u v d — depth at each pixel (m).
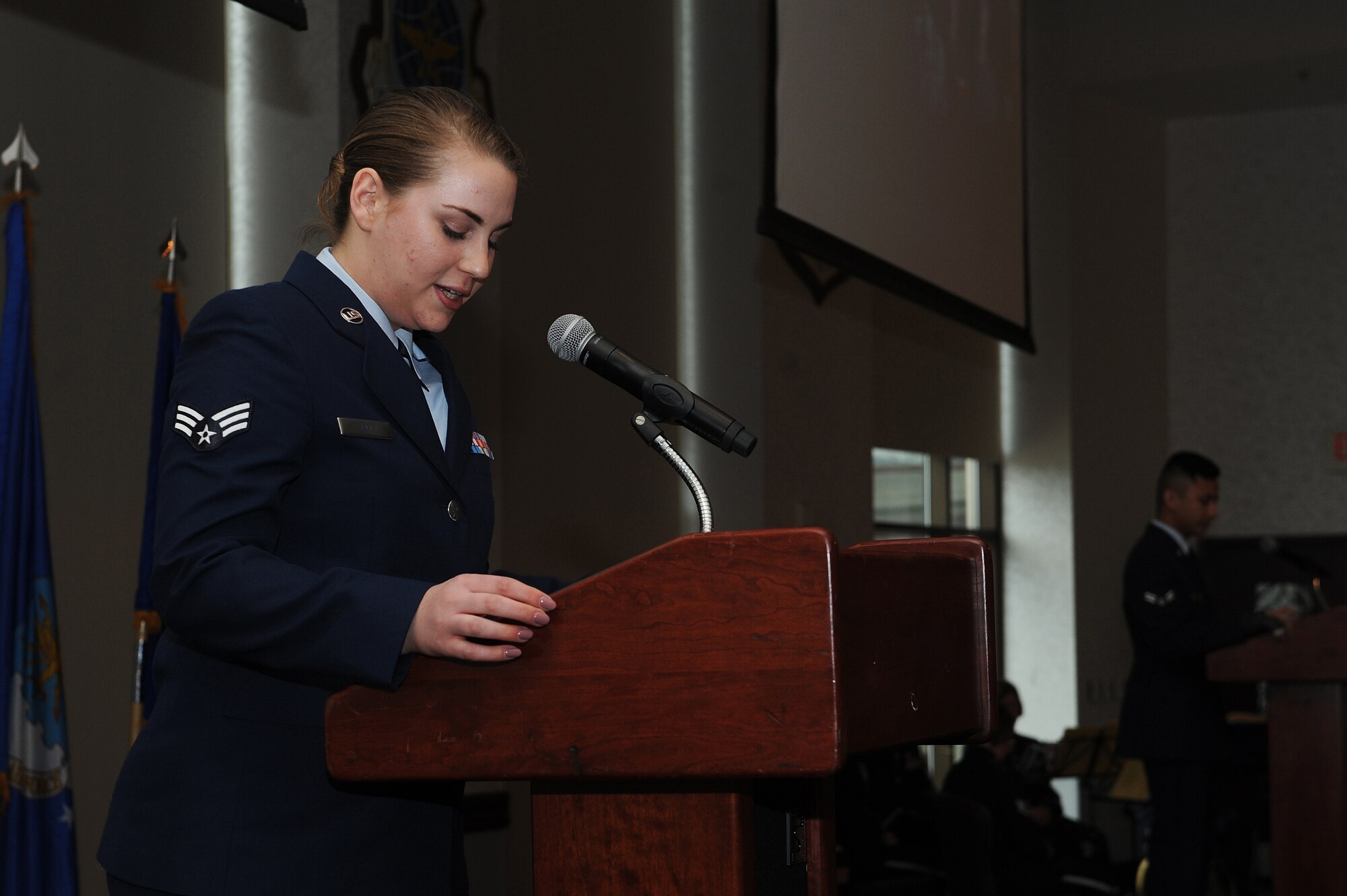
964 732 1.48
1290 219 10.05
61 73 3.38
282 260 3.86
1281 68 9.21
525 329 5.12
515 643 1.20
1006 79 6.65
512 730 1.21
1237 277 10.16
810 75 4.53
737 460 5.97
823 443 6.46
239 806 1.35
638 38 5.95
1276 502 9.90
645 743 1.16
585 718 1.18
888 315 8.23
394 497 1.45
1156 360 10.17
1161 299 10.26
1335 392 9.82
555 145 5.34
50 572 2.97
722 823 1.25
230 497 1.31
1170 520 5.38
